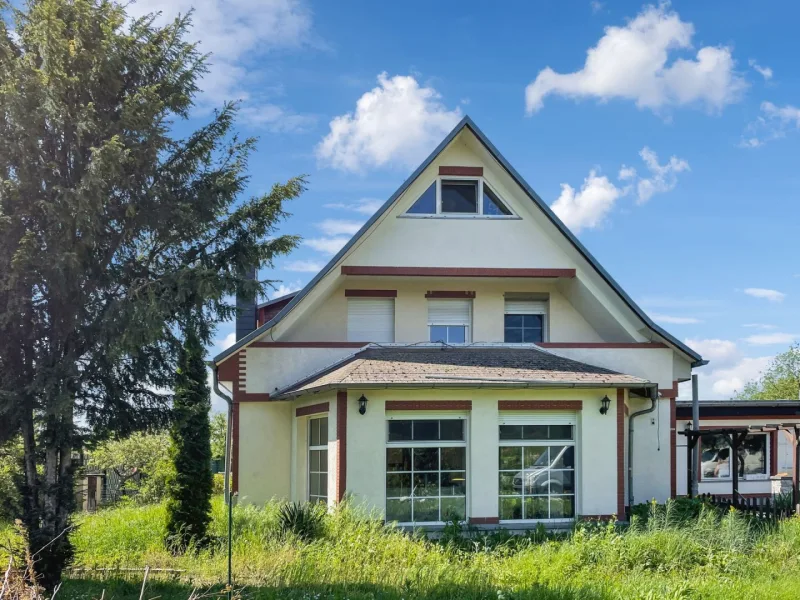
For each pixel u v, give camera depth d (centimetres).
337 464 1584
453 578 1167
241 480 1852
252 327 2405
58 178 1204
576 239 1939
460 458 1642
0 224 1143
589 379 1655
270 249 1383
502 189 1989
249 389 1858
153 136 1241
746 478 2536
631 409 1947
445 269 1947
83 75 1210
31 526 1195
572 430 1691
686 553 1325
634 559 1304
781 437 2567
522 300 2094
